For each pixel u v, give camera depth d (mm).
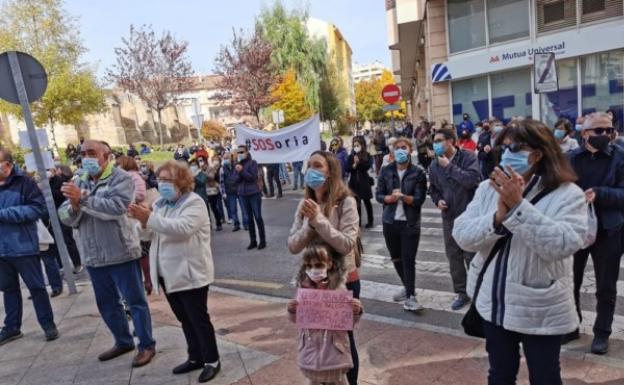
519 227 2125
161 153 36469
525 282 2246
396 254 5203
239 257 8039
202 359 3943
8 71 6102
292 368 3863
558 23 14531
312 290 2865
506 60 15289
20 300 5078
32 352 4684
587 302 4902
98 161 3977
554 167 2215
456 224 2523
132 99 52906
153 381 3859
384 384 3539
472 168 4836
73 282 6547
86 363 4309
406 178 5008
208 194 10664
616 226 3621
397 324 4645
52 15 29922
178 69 38688
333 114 43000
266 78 33750
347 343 2900
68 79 29906
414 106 48562
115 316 4324
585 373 3484
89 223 4016
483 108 16453
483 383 3469
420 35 21734
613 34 13445
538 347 2262
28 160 7711
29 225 4801
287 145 9445
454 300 5250
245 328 4785
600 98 14172
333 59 43625
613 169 3639
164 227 3449
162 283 3758
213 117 74375
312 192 3203
